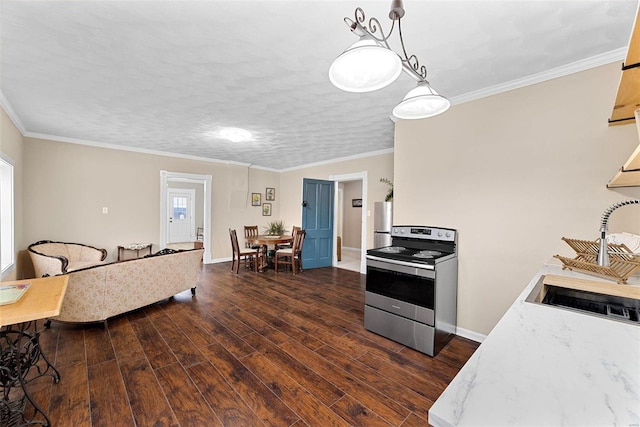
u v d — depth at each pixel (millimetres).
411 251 2793
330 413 1685
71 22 1683
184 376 2033
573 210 2121
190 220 8898
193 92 2678
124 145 4922
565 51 1942
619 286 1375
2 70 2270
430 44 1869
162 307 3449
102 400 1771
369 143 4691
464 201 2672
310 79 2412
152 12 1596
